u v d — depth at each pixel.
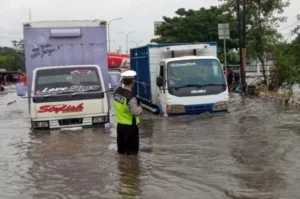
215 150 9.95
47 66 14.49
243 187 7.19
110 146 10.73
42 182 7.91
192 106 15.77
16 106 24.80
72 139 11.73
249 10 26.66
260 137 11.21
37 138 12.09
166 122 14.74
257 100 21.02
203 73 16.11
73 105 13.06
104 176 8.14
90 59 14.90
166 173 8.19
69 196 7.09
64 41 14.71
